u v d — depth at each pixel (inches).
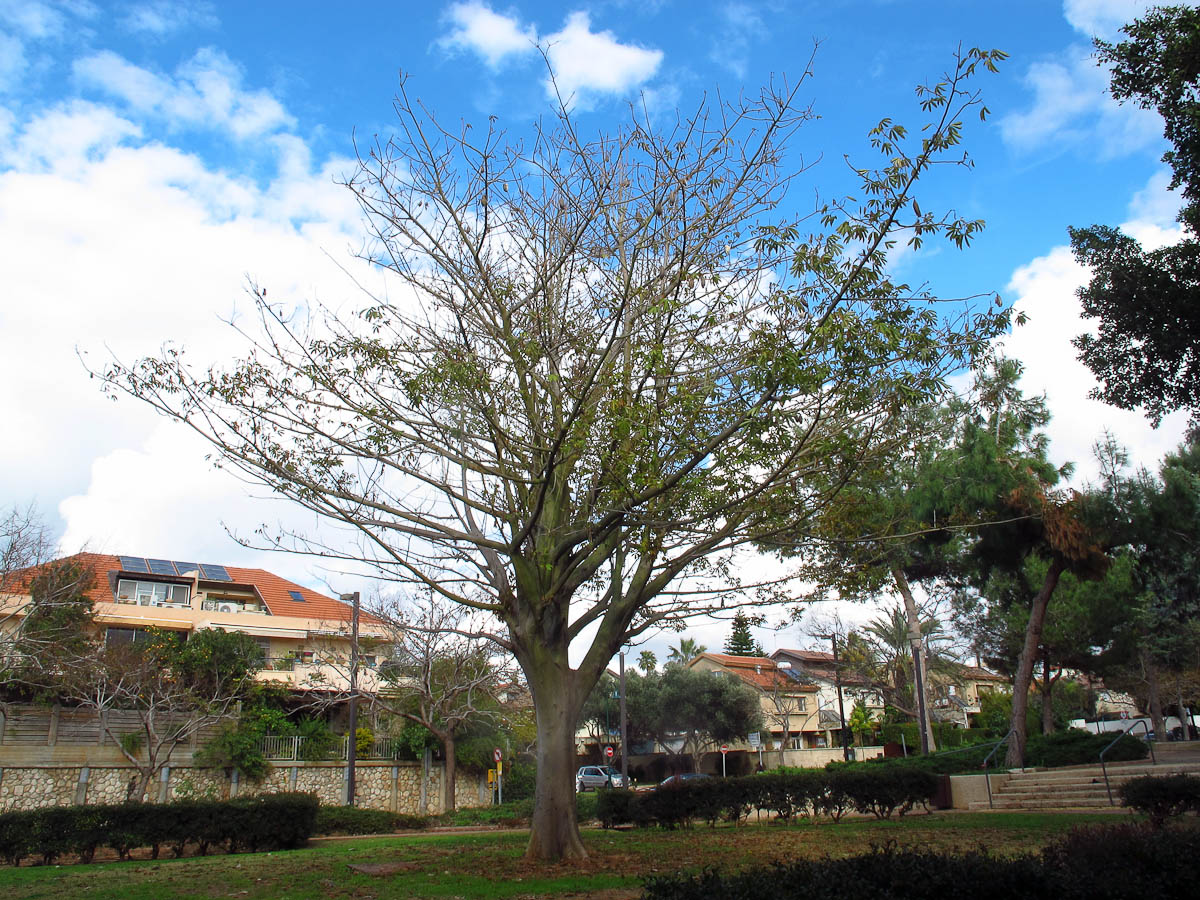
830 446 403.2
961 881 228.4
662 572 503.8
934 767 909.8
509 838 658.2
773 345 390.6
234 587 1664.6
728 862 434.3
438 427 485.1
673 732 2044.8
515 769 1572.3
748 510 453.1
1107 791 678.5
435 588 478.0
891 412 428.8
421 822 1012.5
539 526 480.1
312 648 1485.0
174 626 1397.6
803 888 226.7
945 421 677.3
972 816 649.6
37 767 1007.6
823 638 1675.7
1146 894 224.1
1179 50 518.0
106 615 1332.4
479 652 1198.3
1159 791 487.8
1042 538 850.1
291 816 672.4
